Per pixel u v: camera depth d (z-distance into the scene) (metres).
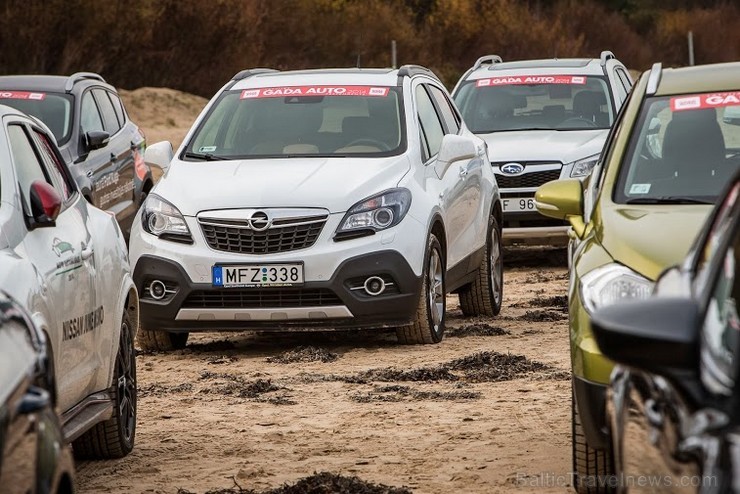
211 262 26.58
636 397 9.95
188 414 21.47
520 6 133.62
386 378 23.92
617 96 43.19
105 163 39.72
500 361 24.98
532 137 41.44
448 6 123.19
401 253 26.50
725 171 16.81
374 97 29.67
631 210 16.02
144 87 98.38
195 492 16.53
